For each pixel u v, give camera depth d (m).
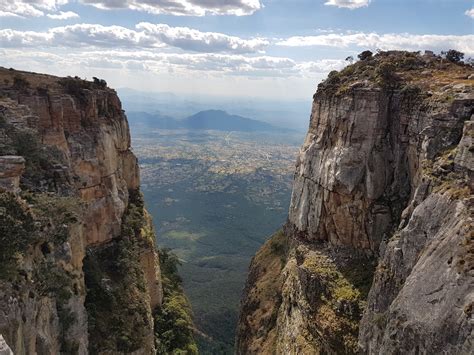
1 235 24.31
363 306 42.91
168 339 63.38
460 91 40.62
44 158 37.84
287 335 51.56
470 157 31.42
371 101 49.53
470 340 22.98
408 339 27.38
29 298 25.03
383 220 47.97
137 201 70.12
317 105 60.84
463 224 27.81
